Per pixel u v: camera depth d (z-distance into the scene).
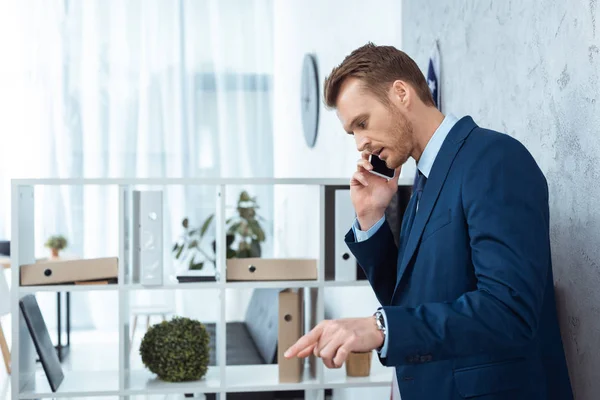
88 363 6.05
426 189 1.84
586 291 2.06
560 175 2.20
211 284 3.21
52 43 7.53
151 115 7.66
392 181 2.18
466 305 1.57
